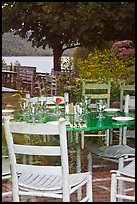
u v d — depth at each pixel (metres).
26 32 10.86
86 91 5.86
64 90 6.73
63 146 2.20
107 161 4.33
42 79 8.85
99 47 10.12
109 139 4.92
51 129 2.19
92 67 6.83
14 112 4.11
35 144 4.00
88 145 4.89
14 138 4.10
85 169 3.99
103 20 9.20
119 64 6.91
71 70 7.77
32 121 3.49
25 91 9.12
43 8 9.38
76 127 3.21
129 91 5.91
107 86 5.11
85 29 9.26
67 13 9.23
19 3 9.82
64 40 10.72
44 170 2.24
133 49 7.79
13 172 2.30
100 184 3.53
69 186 2.29
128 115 3.86
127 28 9.24
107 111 4.14
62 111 4.19
